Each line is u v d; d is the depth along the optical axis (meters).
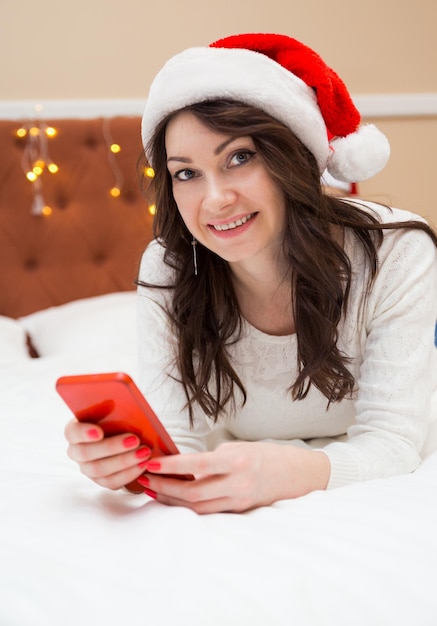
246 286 1.15
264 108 0.99
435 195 2.87
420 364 1.08
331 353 1.10
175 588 0.64
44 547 0.73
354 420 1.25
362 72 2.80
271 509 0.85
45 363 1.89
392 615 0.63
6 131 2.53
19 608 0.61
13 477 1.00
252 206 0.99
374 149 1.11
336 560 0.69
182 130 0.98
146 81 2.72
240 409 1.24
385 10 2.78
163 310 1.16
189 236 1.14
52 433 1.34
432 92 2.84
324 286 1.07
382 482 0.91
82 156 2.58
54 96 2.68
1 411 1.51
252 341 1.17
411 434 1.05
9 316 2.55
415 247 1.11
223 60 0.98
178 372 1.17
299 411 1.22
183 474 0.89
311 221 1.04
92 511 0.84
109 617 0.60
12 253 2.55
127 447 0.86
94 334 2.13
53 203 2.58
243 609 0.61
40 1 2.64
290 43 1.08
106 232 2.61
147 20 2.69
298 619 0.61
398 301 1.09
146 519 0.82
